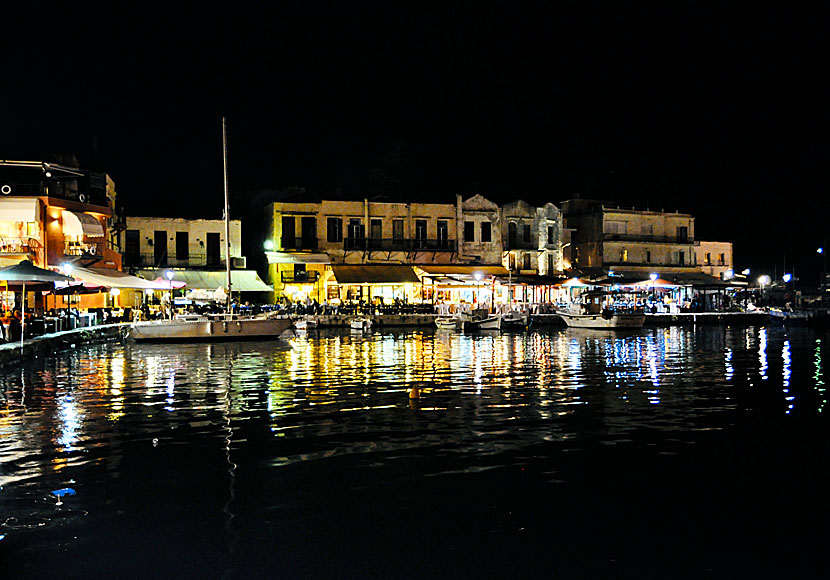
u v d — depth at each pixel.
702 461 12.34
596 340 45.31
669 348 37.97
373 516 9.49
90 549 8.36
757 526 9.29
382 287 65.50
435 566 7.98
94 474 11.38
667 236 78.81
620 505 10.02
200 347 37.38
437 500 10.15
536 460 12.34
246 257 70.44
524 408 17.56
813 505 10.08
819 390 20.95
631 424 15.55
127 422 15.56
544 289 70.50
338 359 30.77
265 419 15.95
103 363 28.20
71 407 17.50
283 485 10.81
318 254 63.97
